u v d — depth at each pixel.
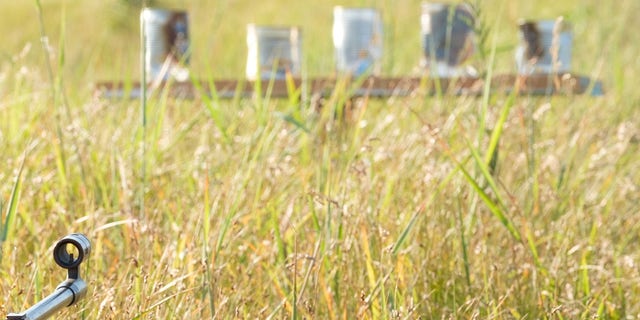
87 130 5.88
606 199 5.76
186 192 5.40
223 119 6.43
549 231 5.20
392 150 5.57
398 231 4.70
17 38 15.61
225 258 4.36
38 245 4.52
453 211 4.83
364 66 6.28
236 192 4.94
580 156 6.27
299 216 4.91
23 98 6.38
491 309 4.29
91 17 14.96
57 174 5.39
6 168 5.38
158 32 6.16
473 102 6.28
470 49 6.28
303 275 4.29
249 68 6.37
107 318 3.57
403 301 3.98
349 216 4.38
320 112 6.22
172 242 4.38
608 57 10.07
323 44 11.47
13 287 3.71
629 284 4.79
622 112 8.04
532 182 5.51
